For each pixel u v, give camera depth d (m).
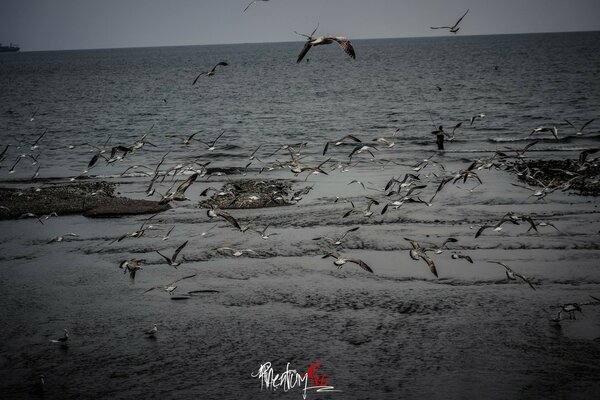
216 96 108.56
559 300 21.44
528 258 25.23
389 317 20.67
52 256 27.22
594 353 18.06
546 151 48.56
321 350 18.75
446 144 53.53
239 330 20.09
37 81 162.62
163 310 21.66
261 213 32.88
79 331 20.30
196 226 31.02
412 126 65.31
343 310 21.23
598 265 24.25
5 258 27.06
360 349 18.73
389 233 28.91
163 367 18.08
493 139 54.88
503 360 17.91
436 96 94.56
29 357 18.77
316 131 64.31
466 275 23.81
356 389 16.69
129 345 19.36
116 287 23.70
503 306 21.19
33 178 41.66
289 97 102.50
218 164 47.38
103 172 45.47
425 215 31.62
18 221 32.69
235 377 17.47
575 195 34.62
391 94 101.00
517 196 34.75
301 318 20.78
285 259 26.05
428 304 21.52
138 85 141.00
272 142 57.91
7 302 22.56
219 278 24.27
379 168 44.22
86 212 34.03
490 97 90.12
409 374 17.33
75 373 17.86
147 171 45.25
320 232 29.34
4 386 17.25
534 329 19.55
